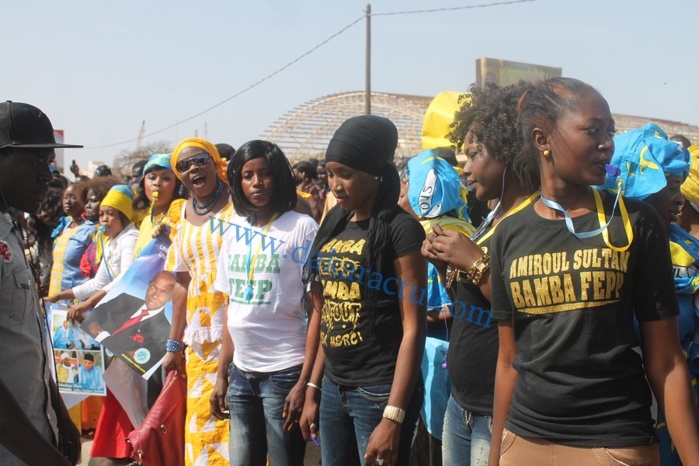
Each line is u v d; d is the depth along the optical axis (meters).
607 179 3.06
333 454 3.34
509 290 2.36
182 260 4.41
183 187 5.34
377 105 32.09
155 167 5.25
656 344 2.21
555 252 2.24
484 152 2.96
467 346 2.94
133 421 5.09
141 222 5.77
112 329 4.84
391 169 3.28
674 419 2.18
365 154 3.16
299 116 33.19
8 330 2.68
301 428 3.51
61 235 6.70
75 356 5.25
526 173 2.79
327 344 3.30
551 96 2.25
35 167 2.80
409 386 3.07
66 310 5.39
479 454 2.90
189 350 4.34
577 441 2.20
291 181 3.94
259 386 3.81
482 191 3.03
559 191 2.27
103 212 5.64
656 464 2.21
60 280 6.52
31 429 2.32
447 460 3.13
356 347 3.20
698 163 3.77
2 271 2.63
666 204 3.17
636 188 2.99
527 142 2.35
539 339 2.27
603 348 2.18
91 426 6.22
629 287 2.18
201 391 4.28
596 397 2.19
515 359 2.39
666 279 2.19
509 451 2.37
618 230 2.17
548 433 2.25
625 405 2.19
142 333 4.80
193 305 4.31
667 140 3.11
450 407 3.13
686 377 2.19
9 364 2.69
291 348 3.78
